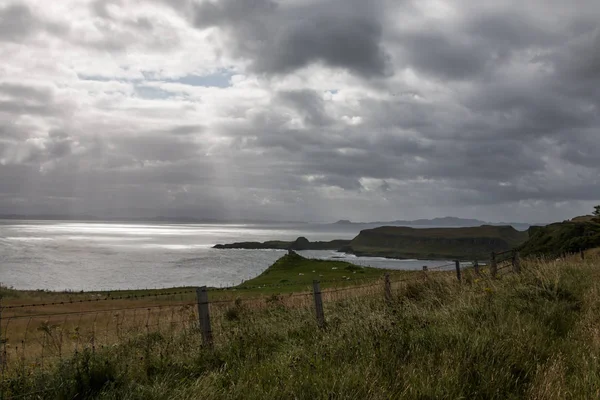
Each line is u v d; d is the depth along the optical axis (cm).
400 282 1421
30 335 1300
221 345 783
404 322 794
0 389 553
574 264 1744
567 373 590
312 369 585
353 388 509
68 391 559
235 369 645
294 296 1666
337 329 832
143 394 547
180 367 675
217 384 576
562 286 1102
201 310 791
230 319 1315
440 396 498
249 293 2945
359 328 777
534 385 532
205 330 788
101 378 598
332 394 499
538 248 4444
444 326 764
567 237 4200
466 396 507
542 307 914
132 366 659
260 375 593
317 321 945
